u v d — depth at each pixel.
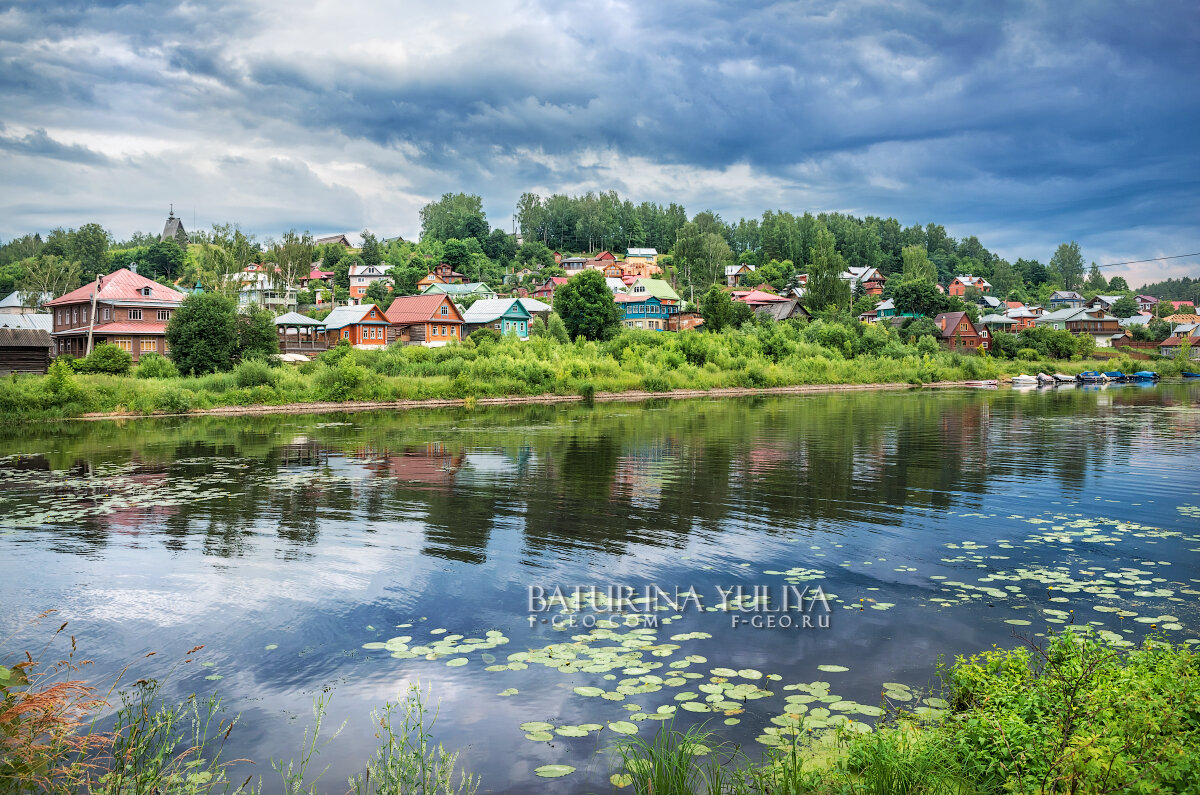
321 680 8.20
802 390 63.94
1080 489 17.97
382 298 119.25
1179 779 4.80
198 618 10.00
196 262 140.25
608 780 6.23
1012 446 25.42
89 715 7.38
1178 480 19.08
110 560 12.50
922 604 10.27
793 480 19.20
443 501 16.88
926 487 18.31
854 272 170.25
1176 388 65.69
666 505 16.38
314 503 16.75
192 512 15.93
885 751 5.76
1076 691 5.99
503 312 83.19
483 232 182.12
